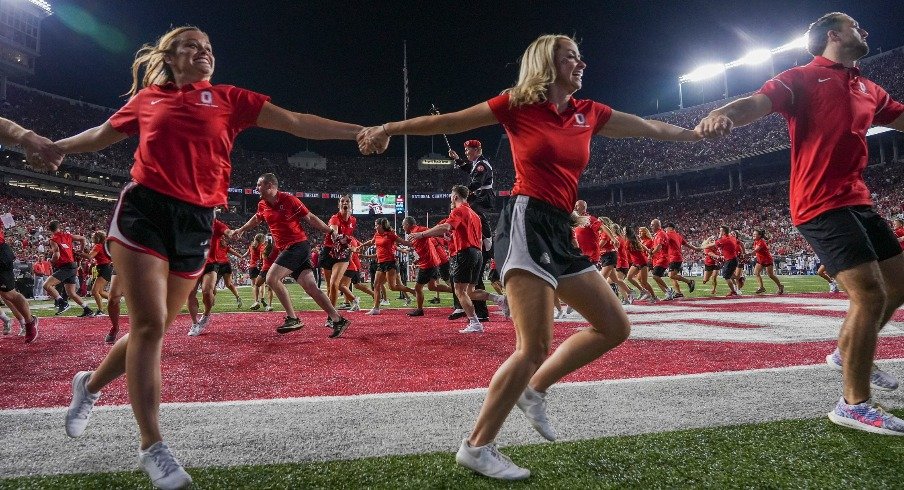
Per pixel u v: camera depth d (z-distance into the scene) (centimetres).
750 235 4481
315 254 2455
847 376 281
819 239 298
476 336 687
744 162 5253
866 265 279
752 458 235
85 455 252
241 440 269
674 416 299
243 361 506
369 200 6556
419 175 7062
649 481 212
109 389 384
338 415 312
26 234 3688
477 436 223
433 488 210
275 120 272
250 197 6588
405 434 277
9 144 261
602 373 420
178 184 243
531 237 234
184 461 241
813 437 261
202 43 267
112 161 5362
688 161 5750
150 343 227
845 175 296
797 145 310
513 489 207
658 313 958
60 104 5344
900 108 328
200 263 258
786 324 743
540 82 245
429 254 1027
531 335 226
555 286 234
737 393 347
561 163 246
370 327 812
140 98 258
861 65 5038
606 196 6512
